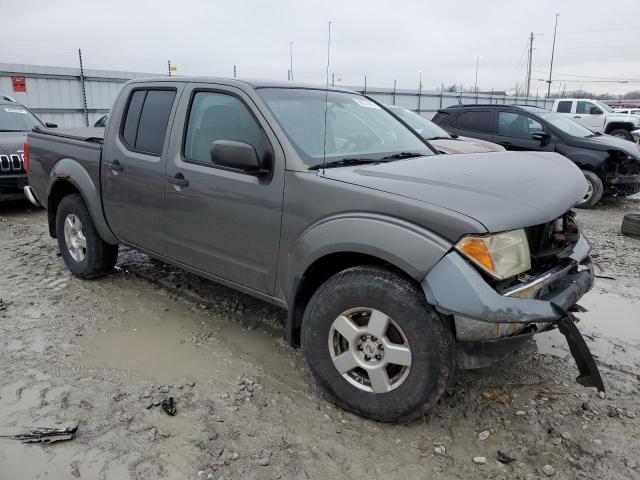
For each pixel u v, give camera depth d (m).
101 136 4.92
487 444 2.67
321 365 2.91
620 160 9.29
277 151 3.07
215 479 2.39
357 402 2.81
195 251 3.62
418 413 2.65
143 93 4.10
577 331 2.45
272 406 2.95
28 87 16.09
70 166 4.59
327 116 3.55
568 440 2.69
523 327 2.56
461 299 2.35
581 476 2.44
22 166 7.42
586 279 2.95
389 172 2.91
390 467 2.50
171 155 3.69
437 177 2.80
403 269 2.50
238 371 3.33
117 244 4.62
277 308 4.30
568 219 3.21
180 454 2.55
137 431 2.71
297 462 2.51
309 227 2.89
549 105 37.28
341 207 2.75
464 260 2.39
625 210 9.42
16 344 3.63
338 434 2.72
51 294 4.55
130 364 3.39
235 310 4.26
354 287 2.68
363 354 2.76
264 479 2.40
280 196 3.02
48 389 3.07
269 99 3.35
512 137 9.77
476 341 2.47
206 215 3.45
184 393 3.06
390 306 2.57
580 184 3.14
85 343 3.67
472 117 10.30
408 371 2.60
